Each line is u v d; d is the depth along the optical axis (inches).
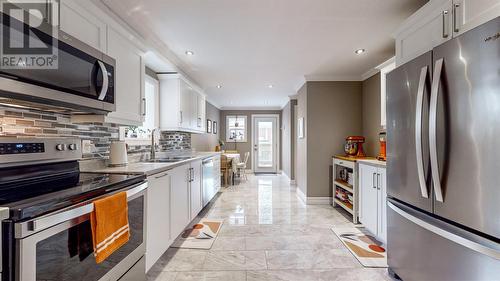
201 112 185.3
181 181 102.3
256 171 334.3
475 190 46.4
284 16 86.7
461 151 49.0
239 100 272.4
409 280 67.2
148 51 103.1
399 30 78.7
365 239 107.9
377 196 102.2
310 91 167.0
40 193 44.1
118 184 56.0
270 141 333.1
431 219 57.7
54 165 60.3
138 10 81.7
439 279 55.6
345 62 136.8
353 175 128.0
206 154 173.3
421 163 59.2
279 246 101.0
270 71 154.0
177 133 165.8
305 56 127.3
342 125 166.9
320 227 122.7
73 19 59.5
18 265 34.7
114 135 94.3
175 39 105.0
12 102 51.7
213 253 94.7
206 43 109.6
